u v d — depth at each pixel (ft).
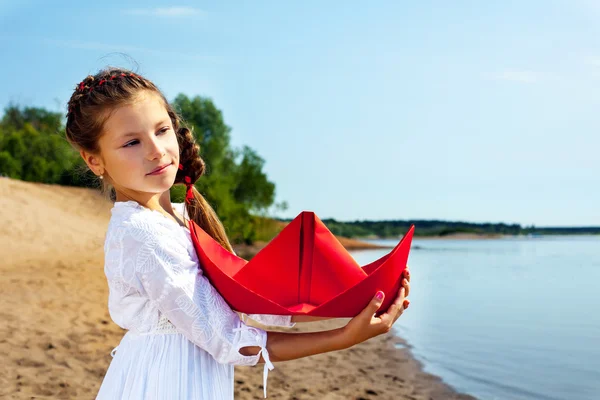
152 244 6.17
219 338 6.12
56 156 119.75
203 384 6.38
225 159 142.10
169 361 6.32
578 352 25.57
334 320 35.63
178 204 8.05
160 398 6.24
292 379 21.21
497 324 32.94
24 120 176.65
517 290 49.52
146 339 6.40
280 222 149.18
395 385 20.62
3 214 72.84
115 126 6.39
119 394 6.39
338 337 6.07
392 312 6.20
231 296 6.30
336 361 24.16
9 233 66.90
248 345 6.15
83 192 103.24
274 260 6.87
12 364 20.42
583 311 37.63
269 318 7.50
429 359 24.52
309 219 6.86
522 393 19.58
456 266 80.79
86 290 38.86
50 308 31.45
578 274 65.57
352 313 6.11
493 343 27.71
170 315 6.13
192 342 6.45
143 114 6.45
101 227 83.51
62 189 101.96
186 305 6.09
